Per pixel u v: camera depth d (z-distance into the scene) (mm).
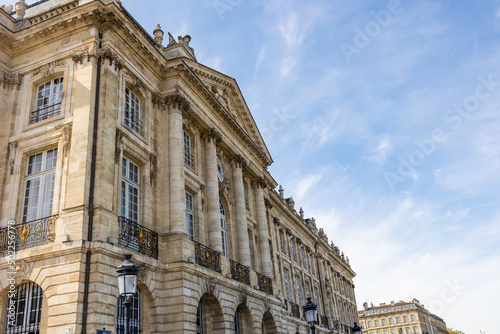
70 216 16312
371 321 127562
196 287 20500
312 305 20312
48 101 19938
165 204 21281
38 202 18203
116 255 16672
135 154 20172
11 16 21781
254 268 30391
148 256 19078
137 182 20422
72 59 19344
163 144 22516
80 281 15273
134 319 18281
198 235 23781
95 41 19328
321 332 47969
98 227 16281
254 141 34531
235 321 25766
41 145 18750
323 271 57438
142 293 18953
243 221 28625
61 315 15008
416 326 121125
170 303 19344
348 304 68125
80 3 20250
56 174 17750
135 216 19766
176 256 20078
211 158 26375
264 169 36125
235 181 29500
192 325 19422
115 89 19297
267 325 29281
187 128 24828
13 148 19266
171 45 25156
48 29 20109
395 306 127438
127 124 20469
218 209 25438
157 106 22797
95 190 16969
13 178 18766
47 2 24062
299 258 48531
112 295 16016
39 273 15953
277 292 31078
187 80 24438
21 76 20703
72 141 17734
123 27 20109
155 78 23266
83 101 18266
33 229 17156
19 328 16156
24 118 19734
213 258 23422
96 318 15000
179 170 21891
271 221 38781
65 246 15773
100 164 17312
